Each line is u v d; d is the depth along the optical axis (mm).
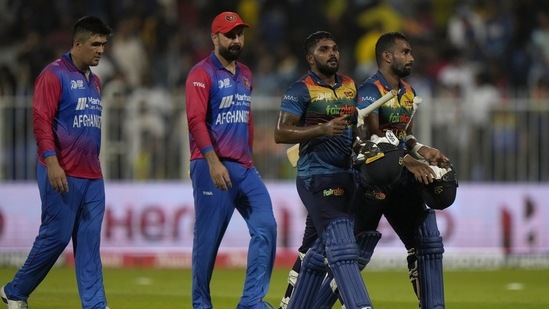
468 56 64188
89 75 28656
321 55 25953
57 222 28000
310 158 25875
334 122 24812
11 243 49125
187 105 28094
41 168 28000
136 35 60125
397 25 65125
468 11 66938
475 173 50312
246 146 28984
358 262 25703
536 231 50469
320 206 25406
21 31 62812
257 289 28594
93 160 28406
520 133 50406
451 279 43688
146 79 56500
